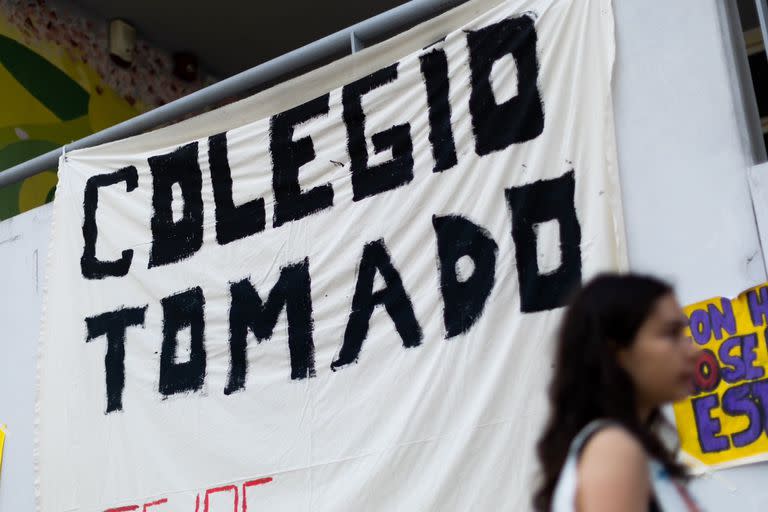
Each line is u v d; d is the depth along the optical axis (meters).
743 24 8.93
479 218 5.01
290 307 5.56
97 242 6.50
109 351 6.22
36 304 6.91
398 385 5.05
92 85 9.98
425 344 5.01
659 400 2.52
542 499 2.50
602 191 4.68
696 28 4.66
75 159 6.80
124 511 5.84
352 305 5.34
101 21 10.27
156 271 6.17
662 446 2.47
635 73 4.77
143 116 6.60
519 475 4.54
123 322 6.22
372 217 5.41
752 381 4.12
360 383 5.19
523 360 4.68
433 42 5.47
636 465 2.31
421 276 5.13
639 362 2.50
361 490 4.97
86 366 6.29
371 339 5.21
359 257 5.38
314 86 5.86
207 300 5.91
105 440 6.05
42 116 9.49
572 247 4.70
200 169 6.18
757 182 4.33
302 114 5.84
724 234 4.36
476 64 5.26
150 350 6.05
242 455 5.49
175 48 10.77
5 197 9.11
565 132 4.86
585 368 2.51
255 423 5.50
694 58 4.63
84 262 6.52
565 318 2.60
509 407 4.64
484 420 4.70
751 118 4.55
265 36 10.56
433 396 4.89
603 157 4.71
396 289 5.20
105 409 6.12
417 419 4.91
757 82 8.81
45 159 7.00
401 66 5.52
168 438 5.80
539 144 4.92
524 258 4.82
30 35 9.58
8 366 6.89
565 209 4.76
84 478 6.07
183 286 6.03
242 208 5.94
